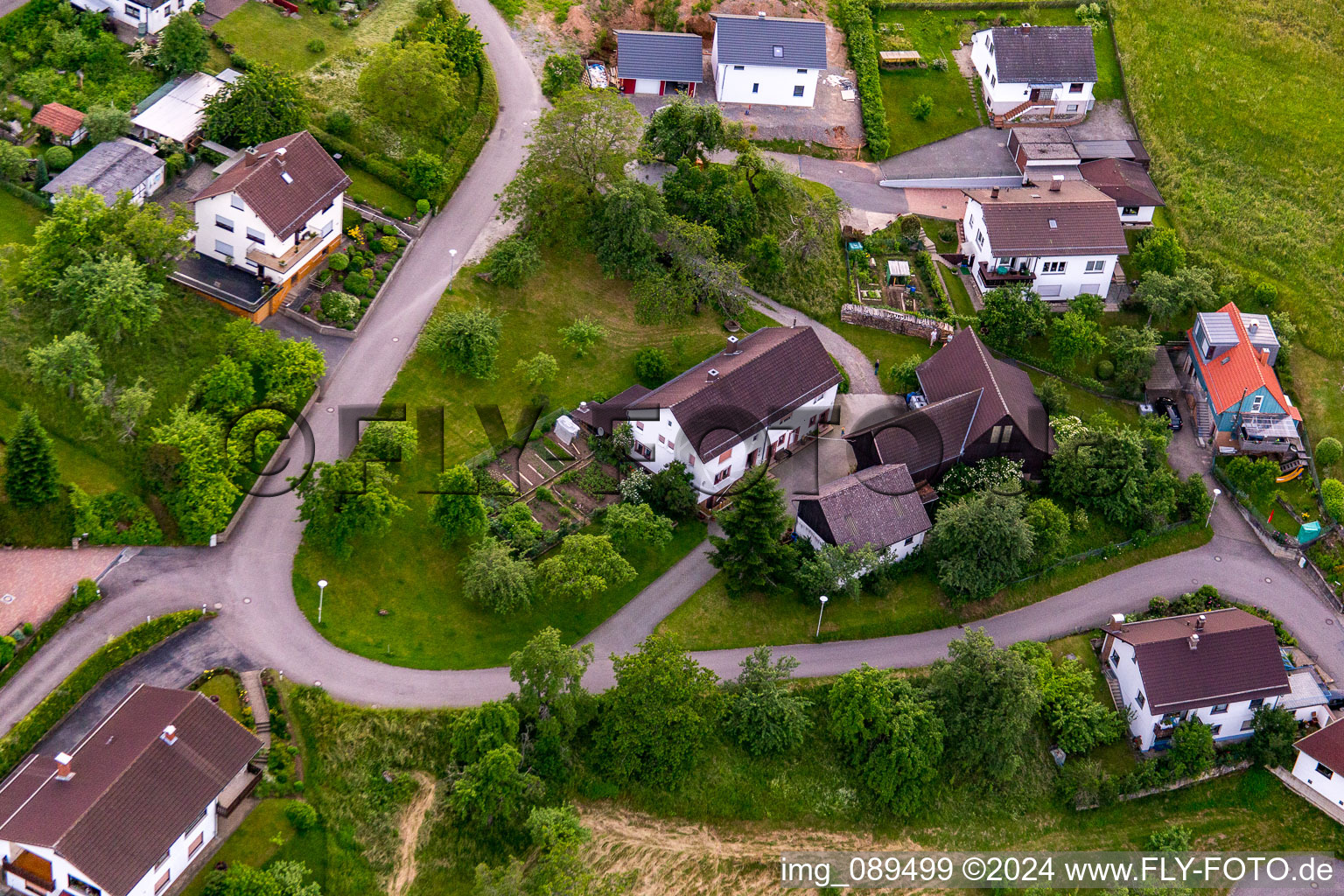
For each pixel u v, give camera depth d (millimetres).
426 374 106500
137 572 90688
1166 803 99938
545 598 96500
